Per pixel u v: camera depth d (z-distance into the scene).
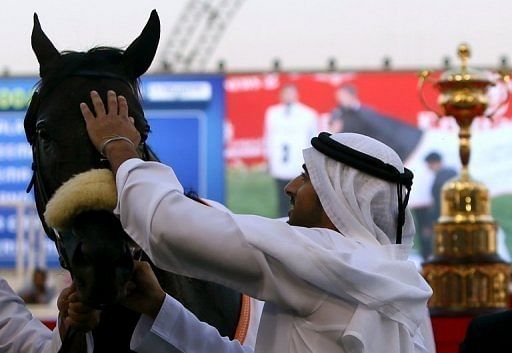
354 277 2.49
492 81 5.90
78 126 2.69
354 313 2.52
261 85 15.94
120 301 2.62
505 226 15.93
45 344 3.02
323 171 2.62
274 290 2.51
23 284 12.34
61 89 2.78
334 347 2.53
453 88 5.88
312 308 2.53
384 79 15.98
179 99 15.77
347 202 2.61
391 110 15.95
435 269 5.64
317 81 15.98
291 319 2.57
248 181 15.88
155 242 2.47
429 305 5.65
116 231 2.46
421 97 6.11
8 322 3.07
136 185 2.48
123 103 2.67
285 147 15.94
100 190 2.45
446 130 15.84
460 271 5.60
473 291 5.59
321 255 2.48
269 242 2.47
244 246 2.48
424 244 15.70
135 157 2.58
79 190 2.45
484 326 3.37
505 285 5.65
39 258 13.18
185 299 3.15
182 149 15.80
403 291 2.53
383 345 2.54
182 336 2.65
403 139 15.94
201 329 2.70
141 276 2.61
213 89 15.82
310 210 2.69
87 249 2.38
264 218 2.57
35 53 2.97
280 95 15.93
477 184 5.80
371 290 2.51
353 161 2.61
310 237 2.56
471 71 5.93
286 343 2.56
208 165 15.82
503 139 15.85
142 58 2.89
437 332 5.38
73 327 2.63
